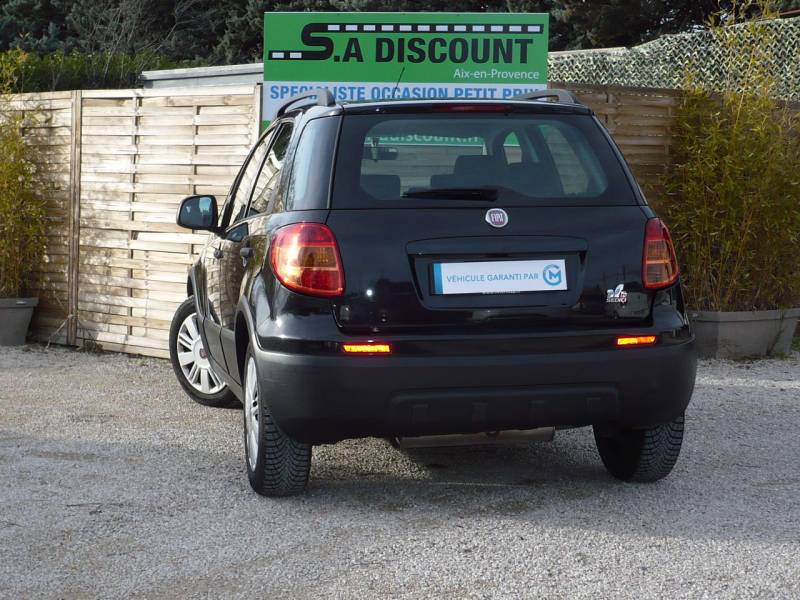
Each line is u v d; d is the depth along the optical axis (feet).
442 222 13.82
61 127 30.68
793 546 13.15
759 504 15.07
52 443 19.17
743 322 28.94
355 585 11.91
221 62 104.47
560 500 15.29
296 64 29.17
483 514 14.58
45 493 15.74
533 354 13.64
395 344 13.42
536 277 13.84
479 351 13.53
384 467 17.33
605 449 16.61
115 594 11.73
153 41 97.30
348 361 13.41
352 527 14.01
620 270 13.99
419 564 12.57
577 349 13.75
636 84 44.09
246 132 27.22
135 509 14.92
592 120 15.11
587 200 14.30
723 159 28.14
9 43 102.63
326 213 13.82
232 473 17.01
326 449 18.61
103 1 96.58
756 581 11.94
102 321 30.45
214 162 27.76
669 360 13.98
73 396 23.99
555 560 12.68
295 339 13.55
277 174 15.76
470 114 14.64
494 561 12.66
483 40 28.91
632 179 14.69
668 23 81.25
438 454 18.30
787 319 29.60
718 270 29.19
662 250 14.25
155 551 13.12
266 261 14.40
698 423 20.86
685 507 14.92
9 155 30.73
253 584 11.98
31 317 32.01
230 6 104.78
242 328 16.02
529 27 28.76
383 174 14.11
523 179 14.32
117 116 29.48
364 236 13.67
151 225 29.04
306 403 13.60
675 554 12.87
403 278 13.60
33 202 31.17
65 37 106.63
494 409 13.69
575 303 13.85
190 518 14.47
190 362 23.06
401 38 29.04
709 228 28.81
